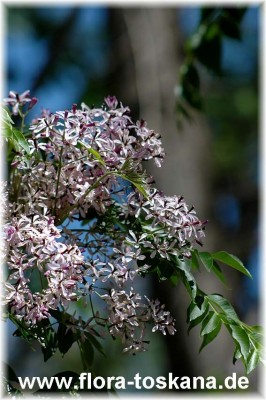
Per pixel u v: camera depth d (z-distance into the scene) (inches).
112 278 58.7
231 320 59.2
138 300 58.7
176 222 58.3
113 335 58.1
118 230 59.7
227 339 114.4
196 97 84.6
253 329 59.6
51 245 56.0
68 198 58.1
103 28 192.7
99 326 58.8
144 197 58.8
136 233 59.2
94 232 59.0
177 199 58.4
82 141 58.0
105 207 59.2
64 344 58.6
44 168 58.2
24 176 58.2
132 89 123.6
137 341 58.1
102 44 190.9
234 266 60.3
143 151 58.7
